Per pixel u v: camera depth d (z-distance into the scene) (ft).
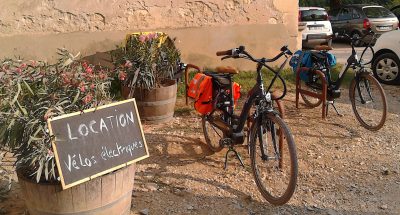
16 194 11.76
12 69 9.42
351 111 19.90
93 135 9.38
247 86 23.30
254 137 12.18
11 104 8.79
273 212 11.40
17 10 21.45
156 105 17.56
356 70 17.80
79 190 9.07
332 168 14.05
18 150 9.08
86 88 9.42
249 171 13.66
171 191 12.42
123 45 21.18
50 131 8.75
